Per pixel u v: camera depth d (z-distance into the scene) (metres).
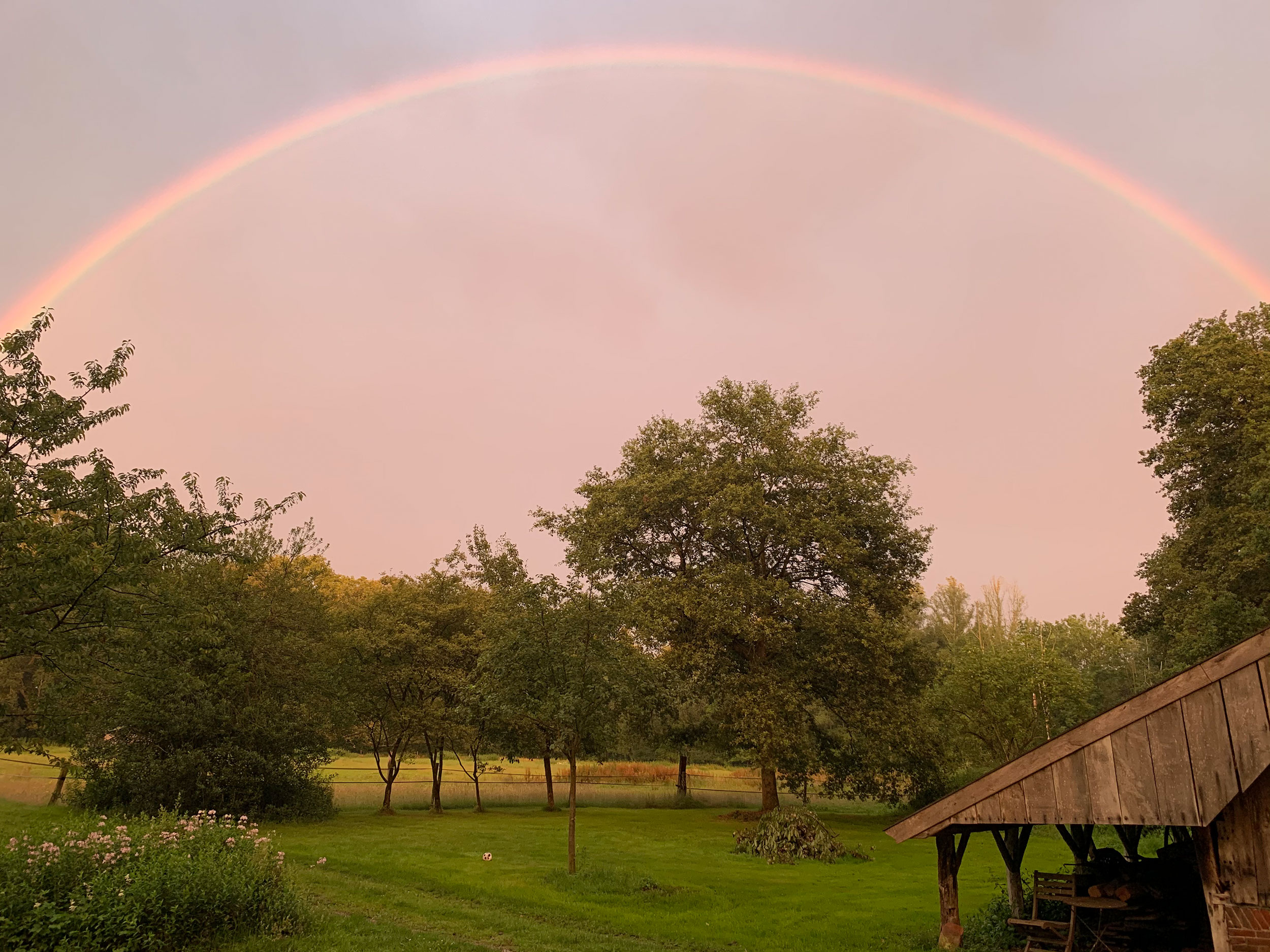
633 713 19.72
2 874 10.15
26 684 24.95
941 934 11.70
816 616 32.03
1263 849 9.28
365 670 32.31
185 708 24.80
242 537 27.14
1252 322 34.94
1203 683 9.41
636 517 34.06
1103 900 10.98
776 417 35.53
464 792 43.75
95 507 14.69
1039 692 34.44
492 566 34.97
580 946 11.95
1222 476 33.25
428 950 10.97
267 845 13.34
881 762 32.38
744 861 21.88
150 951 9.69
